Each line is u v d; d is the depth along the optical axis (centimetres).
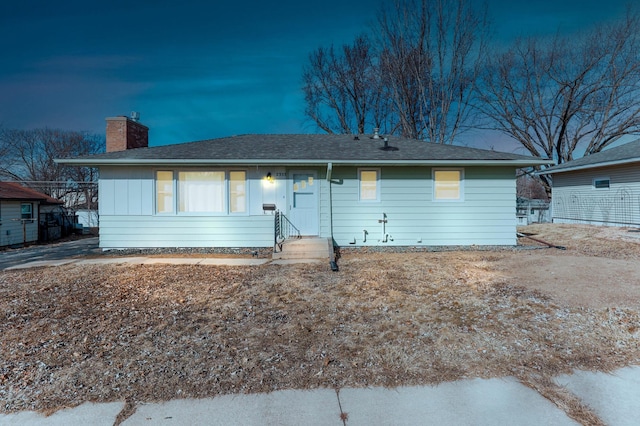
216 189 987
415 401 250
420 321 408
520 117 2275
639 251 897
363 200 999
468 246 998
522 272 636
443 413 236
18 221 1332
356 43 2439
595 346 337
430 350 331
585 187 1555
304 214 998
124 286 576
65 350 334
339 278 624
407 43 2211
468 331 375
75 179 2948
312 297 510
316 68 2536
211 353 327
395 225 1000
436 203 997
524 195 3406
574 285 531
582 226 1439
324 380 279
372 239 999
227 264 773
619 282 537
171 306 471
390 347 338
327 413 237
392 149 1065
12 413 237
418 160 946
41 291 546
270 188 991
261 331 382
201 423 226
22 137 2806
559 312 427
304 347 340
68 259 866
